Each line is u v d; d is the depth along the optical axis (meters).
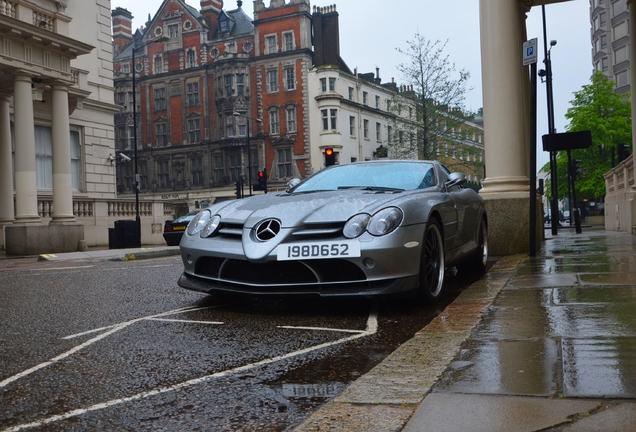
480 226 6.64
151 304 5.19
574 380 2.36
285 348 3.44
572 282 5.06
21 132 17.02
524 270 6.29
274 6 52.91
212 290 4.67
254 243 4.41
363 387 2.47
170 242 22.58
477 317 3.84
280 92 52.72
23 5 17.55
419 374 2.61
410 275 4.38
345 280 4.30
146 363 3.18
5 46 16.44
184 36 55.62
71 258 13.73
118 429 2.22
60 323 4.38
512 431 1.88
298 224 4.41
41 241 16.83
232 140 52.50
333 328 3.98
